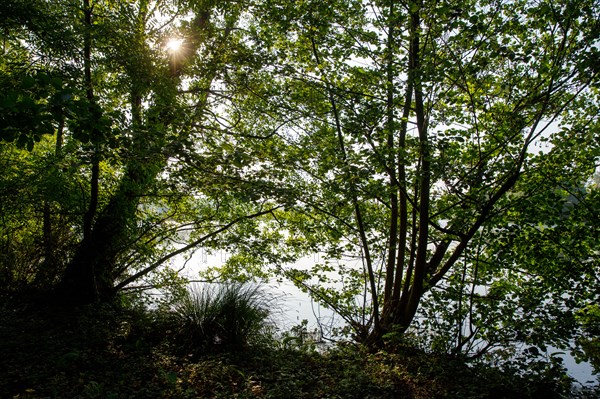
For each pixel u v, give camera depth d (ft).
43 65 22.50
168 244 35.91
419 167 24.88
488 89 24.93
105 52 23.73
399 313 27.30
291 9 24.79
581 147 23.67
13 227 29.45
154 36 25.79
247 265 35.91
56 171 26.53
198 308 25.44
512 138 22.68
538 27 22.29
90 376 18.15
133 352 21.85
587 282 25.25
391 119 24.07
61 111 12.07
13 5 20.65
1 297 27.78
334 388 18.75
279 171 24.59
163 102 24.39
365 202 31.17
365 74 26.21
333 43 25.95
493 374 20.92
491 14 20.97
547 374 20.43
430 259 30.96
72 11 24.56
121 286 31.04
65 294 27.99
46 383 17.12
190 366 20.56
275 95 28.73
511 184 22.26
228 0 26.73
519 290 27.61
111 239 29.25
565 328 23.03
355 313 32.01
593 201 24.56
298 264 39.04
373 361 23.22
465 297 28.32
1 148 26.16
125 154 19.26
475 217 25.29
